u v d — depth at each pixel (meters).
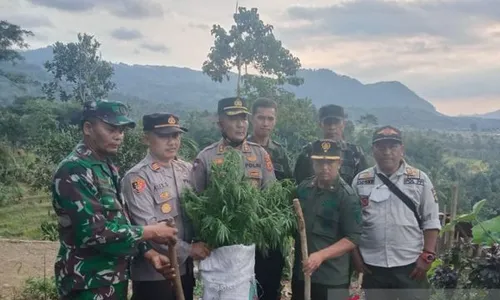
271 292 4.42
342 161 4.86
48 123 28.55
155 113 3.83
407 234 4.10
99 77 50.16
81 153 3.22
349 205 3.88
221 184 3.64
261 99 4.88
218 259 3.65
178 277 3.48
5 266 8.01
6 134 30.02
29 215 15.65
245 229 3.62
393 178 4.14
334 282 3.90
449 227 4.58
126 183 3.73
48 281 6.43
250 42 27.81
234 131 4.15
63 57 48.62
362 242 4.20
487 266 3.90
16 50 47.62
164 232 3.36
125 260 3.35
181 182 3.88
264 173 4.23
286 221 3.72
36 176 11.93
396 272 4.11
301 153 4.89
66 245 3.21
